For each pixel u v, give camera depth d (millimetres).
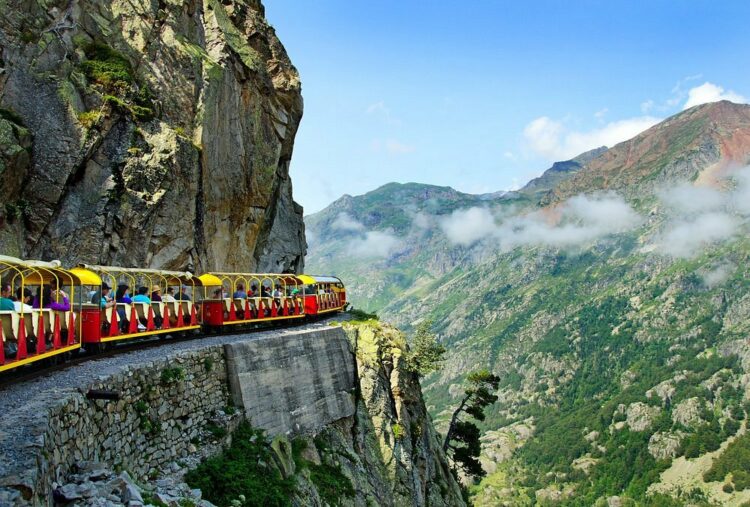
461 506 47281
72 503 11781
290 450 25109
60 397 13703
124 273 26328
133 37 40219
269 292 37250
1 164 30594
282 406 27141
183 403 20547
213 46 45469
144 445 17562
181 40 42719
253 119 47656
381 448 34219
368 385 35531
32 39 34750
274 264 56406
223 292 32875
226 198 43719
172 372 19875
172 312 28156
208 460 20453
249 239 47688
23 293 18469
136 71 39625
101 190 35094
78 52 36938
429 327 42500
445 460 48906
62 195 33688
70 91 34719
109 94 36594
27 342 17297
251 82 47469
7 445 11031
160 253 37531
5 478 9797
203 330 31969
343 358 35031
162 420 18922
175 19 42750
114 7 40156
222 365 24297
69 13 37156
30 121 33438
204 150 41000
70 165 33688
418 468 37906
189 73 41656
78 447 13836
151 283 27156
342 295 55219
